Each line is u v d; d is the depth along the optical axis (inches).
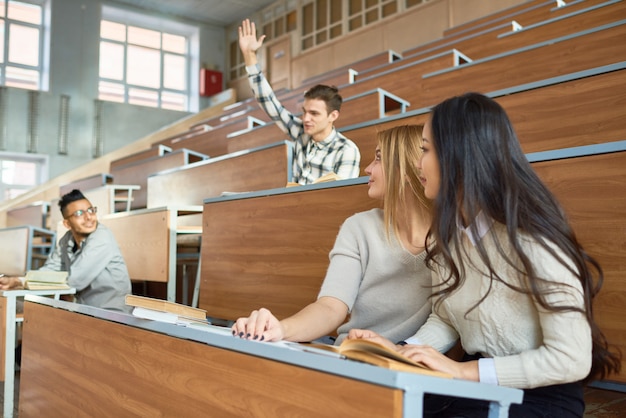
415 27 255.6
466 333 36.5
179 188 121.5
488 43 143.7
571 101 68.5
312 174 95.0
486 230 33.6
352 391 24.0
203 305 78.2
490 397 27.1
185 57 369.7
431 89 111.7
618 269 40.8
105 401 41.2
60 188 211.0
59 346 49.3
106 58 340.2
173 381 34.2
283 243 67.2
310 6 312.2
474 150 33.0
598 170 42.1
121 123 334.6
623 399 59.4
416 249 43.8
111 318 41.4
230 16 359.6
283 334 38.6
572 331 30.7
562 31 126.0
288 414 26.7
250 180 102.9
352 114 113.0
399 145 44.6
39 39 322.3
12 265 147.6
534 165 45.1
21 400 57.5
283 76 323.9
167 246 96.3
